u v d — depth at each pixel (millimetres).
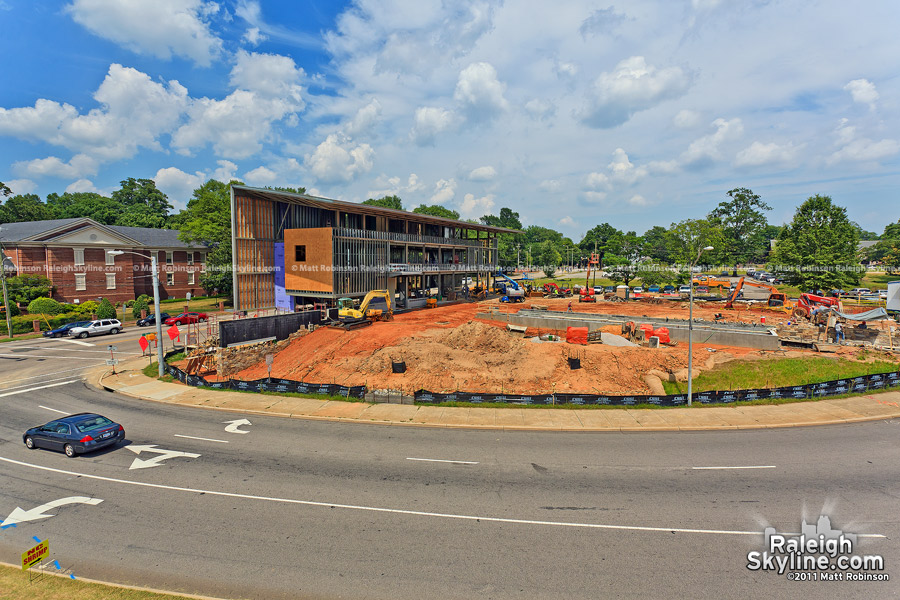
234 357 29609
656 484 14188
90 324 44750
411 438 18406
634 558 10438
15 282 50844
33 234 54312
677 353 30078
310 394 24469
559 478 14633
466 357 28672
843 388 23828
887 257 99688
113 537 11492
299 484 14312
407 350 28219
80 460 16297
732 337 33656
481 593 9273
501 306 57062
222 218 68062
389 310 42875
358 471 15250
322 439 18312
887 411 21297
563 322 40688
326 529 11734
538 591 9320
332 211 51500
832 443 17656
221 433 19047
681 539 11211
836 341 35031
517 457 16375
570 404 22500
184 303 66250
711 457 16312
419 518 12234
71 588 9555
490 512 12539
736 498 13266
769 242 172375
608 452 16844
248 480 14617
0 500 13461
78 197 117125
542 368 27531
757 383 27766
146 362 32906
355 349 30344
